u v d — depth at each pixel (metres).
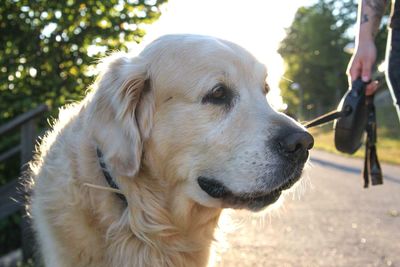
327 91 15.20
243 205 0.86
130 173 0.85
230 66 0.88
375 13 0.96
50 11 1.48
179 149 0.87
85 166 0.87
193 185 0.88
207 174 0.86
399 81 0.89
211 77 0.87
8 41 1.50
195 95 0.86
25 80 1.52
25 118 1.36
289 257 1.44
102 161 0.87
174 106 0.87
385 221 1.87
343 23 14.26
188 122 0.87
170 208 0.90
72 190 0.87
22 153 1.37
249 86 0.89
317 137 8.30
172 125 0.87
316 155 5.28
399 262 1.39
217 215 0.93
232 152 0.85
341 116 0.98
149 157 0.89
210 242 0.95
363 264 1.38
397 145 5.50
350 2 14.19
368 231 1.72
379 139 6.26
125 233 0.87
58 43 1.51
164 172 0.89
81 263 0.87
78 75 1.53
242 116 0.86
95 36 1.52
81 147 0.88
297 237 1.65
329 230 1.75
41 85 1.52
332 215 1.99
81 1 1.49
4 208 1.37
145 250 0.88
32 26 1.49
